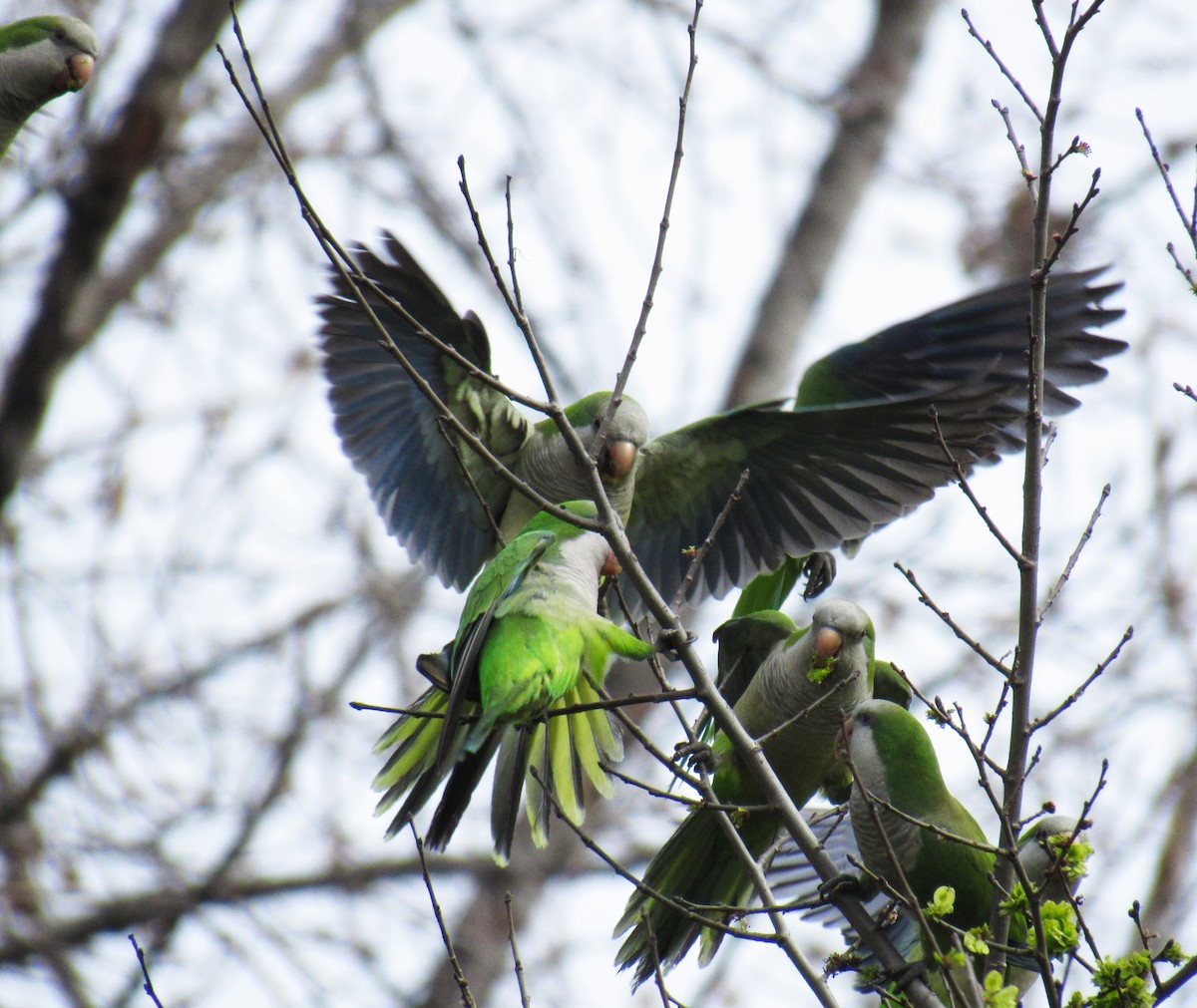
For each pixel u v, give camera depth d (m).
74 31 13.70
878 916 8.69
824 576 12.27
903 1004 8.14
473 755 7.82
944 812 9.36
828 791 10.73
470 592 8.49
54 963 20.44
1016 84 8.27
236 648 21.88
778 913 7.95
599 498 7.89
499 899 22.53
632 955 9.56
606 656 8.30
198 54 20.89
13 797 20.36
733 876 9.79
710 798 8.21
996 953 7.93
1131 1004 7.14
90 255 20.59
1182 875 19.58
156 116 20.55
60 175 20.28
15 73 13.59
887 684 10.93
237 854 21.08
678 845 9.80
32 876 20.23
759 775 8.30
